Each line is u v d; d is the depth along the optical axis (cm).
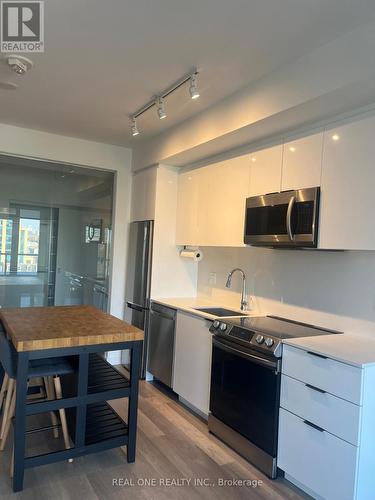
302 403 220
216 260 403
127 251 466
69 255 443
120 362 458
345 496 194
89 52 241
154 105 317
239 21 202
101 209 459
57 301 438
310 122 261
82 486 223
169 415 325
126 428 255
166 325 376
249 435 254
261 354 247
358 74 197
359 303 256
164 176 412
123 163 463
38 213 426
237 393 266
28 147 408
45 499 210
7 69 268
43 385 316
